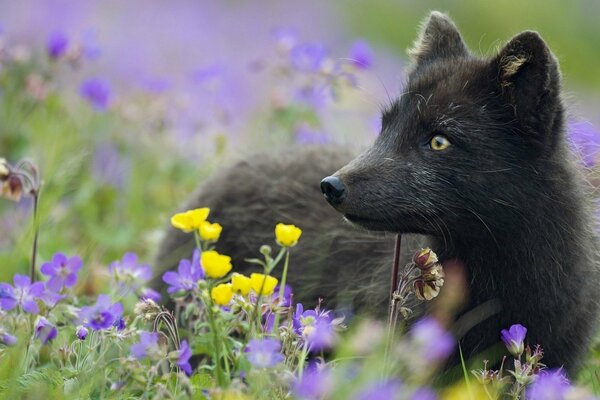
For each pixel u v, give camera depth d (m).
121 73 25.86
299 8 40.16
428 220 10.15
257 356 8.12
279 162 13.22
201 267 9.77
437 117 10.23
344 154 13.29
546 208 10.14
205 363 10.33
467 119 10.15
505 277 10.30
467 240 10.28
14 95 16.59
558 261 10.24
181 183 16.58
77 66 16.53
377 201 10.06
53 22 29.73
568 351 10.60
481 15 38.28
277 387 8.40
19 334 9.09
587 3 39.72
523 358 10.27
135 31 32.53
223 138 16.56
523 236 10.14
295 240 9.20
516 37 9.99
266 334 9.05
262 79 25.61
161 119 17.47
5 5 30.44
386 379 9.05
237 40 34.69
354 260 11.80
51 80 16.45
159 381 8.86
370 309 10.98
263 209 12.66
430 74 10.71
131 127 17.45
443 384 10.21
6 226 14.48
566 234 10.26
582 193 10.54
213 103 19.84
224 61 29.14
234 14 38.62
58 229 14.83
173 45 31.31
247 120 21.47
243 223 12.65
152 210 16.17
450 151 10.14
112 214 15.77
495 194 10.03
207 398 8.47
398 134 10.42
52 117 16.62
